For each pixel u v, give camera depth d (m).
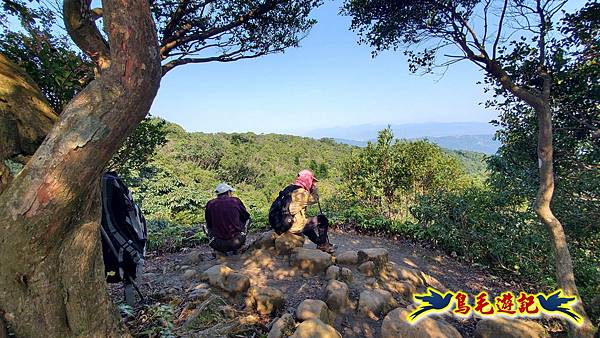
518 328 2.78
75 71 2.89
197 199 15.07
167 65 4.15
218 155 35.00
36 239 1.15
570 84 4.31
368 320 2.89
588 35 3.83
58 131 1.12
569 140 4.65
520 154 5.25
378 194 8.06
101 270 1.45
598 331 2.99
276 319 2.61
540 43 4.02
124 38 1.10
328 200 8.27
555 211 4.70
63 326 1.29
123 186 2.46
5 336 1.21
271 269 3.80
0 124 1.36
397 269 3.97
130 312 2.22
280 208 4.27
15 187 1.14
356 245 5.69
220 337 2.17
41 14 2.65
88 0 1.31
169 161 25.52
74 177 1.13
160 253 4.96
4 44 2.66
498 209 5.25
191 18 4.36
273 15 4.66
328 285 3.18
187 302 2.65
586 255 4.61
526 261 4.69
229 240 4.12
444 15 4.24
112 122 1.13
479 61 4.12
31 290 1.20
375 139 8.71
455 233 5.33
